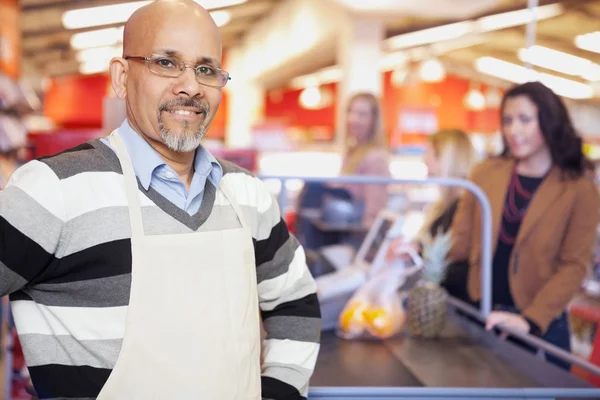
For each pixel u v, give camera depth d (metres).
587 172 2.41
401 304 2.05
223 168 1.25
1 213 0.99
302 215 3.89
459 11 6.52
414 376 1.65
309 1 8.31
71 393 1.05
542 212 2.45
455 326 2.18
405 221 2.14
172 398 1.06
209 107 1.15
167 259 1.07
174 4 1.15
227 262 1.13
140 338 1.04
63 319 1.05
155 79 1.11
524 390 1.52
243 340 1.14
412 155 6.03
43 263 1.02
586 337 2.46
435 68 9.22
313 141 11.90
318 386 1.55
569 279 2.39
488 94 11.39
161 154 1.15
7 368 2.95
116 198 1.07
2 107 4.23
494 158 2.65
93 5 7.94
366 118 3.82
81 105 11.65
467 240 2.69
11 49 5.35
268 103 16.16
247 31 12.79
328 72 13.30
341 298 2.09
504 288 2.54
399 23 8.02
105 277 1.04
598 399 1.58
